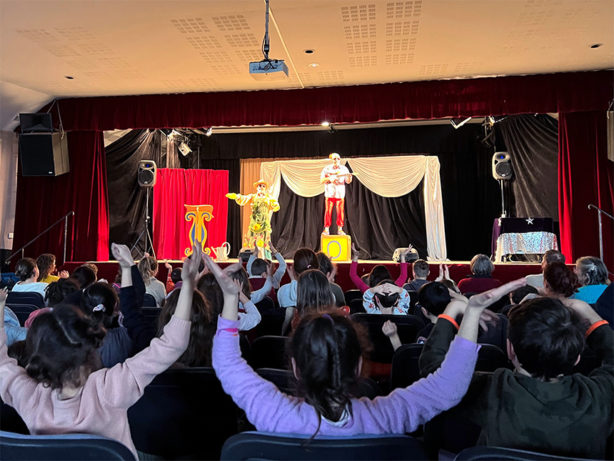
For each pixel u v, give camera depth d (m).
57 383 1.23
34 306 3.12
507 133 9.80
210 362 1.84
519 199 9.62
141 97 7.72
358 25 5.29
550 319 1.17
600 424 1.16
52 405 1.25
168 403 1.65
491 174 10.55
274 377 1.68
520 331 1.19
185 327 1.37
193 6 4.85
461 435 1.62
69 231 8.05
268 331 3.25
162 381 1.63
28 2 4.76
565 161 7.38
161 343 1.34
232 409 1.67
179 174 10.27
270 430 1.15
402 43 5.79
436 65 6.53
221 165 11.51
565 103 6.88
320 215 11.37
